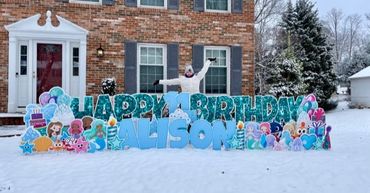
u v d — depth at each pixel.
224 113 8.70
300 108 8.66
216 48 14.16
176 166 6.40
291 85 21.19
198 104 8.58
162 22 13.50
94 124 7.74
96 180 5.55
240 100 8.73
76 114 7.80
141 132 8.08
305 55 25.20
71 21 12.59
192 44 13.79
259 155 7.64
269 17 34.06
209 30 13.96
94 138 7.72
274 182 5.59
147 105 8.41
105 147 7.83
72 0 12.61
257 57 29.02
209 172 6.07
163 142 8.18
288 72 21.34
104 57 12.91
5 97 12.01
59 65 12.62
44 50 12.48
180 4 13.68
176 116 8.39
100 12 12.88
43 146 7.48
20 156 7.18
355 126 16.69
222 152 7.88
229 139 8.25
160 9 13.47
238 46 14.27
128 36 13.15
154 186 5.30
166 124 8.22
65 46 12.63
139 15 13.27
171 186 5.31
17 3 12.11
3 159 6.89
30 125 7.43
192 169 6.23
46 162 6.66
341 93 37.34
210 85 14.02
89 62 12.76
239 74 14.27
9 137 9.55
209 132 8.27
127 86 13.10
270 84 21.95
